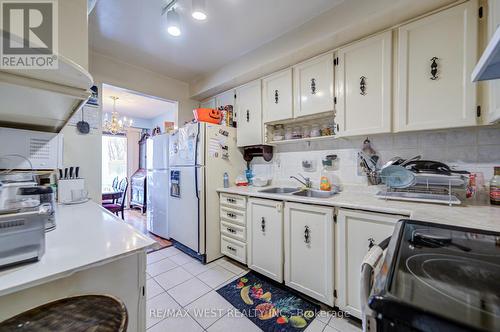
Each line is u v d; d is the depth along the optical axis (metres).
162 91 3.01
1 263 0.61
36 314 0.59
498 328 0.33
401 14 1.46
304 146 2.37
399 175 1.48
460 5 1.31
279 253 1.85
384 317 0.41
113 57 2.54
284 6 1.72
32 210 0.69
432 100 1.41
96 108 2.42
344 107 1.79
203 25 1.96
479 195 1.44
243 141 2.64
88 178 2.35
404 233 0.79
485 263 0.56
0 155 1.38
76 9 0.78
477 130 1.47
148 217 3.60
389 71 1.57
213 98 3.18
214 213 2.46
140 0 1.64
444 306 0.39
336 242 1.53
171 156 2.89
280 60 2.15
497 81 1.13
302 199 1.67
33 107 1.07
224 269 2.21
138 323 0.89
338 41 1.81
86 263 0.67
